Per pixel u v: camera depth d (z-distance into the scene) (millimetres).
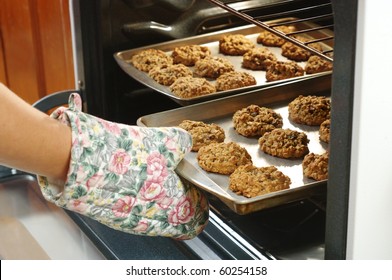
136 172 997
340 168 907
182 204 1062
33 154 905
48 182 992
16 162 906
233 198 1040
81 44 1417
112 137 980
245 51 1634
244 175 1153
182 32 1589
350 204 913
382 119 890
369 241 939
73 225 1299
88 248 1233
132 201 1003
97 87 1458
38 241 1260
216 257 1142
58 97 1449
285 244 1170
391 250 961
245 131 1352
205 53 1604
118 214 1006
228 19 1671
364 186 906
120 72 1475
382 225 940
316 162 1186
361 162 893
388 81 878
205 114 1409
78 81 1458
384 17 852
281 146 1277
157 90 1434
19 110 888
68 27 1751
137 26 1487
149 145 1024
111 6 1429
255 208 1041
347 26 855
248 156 1251
